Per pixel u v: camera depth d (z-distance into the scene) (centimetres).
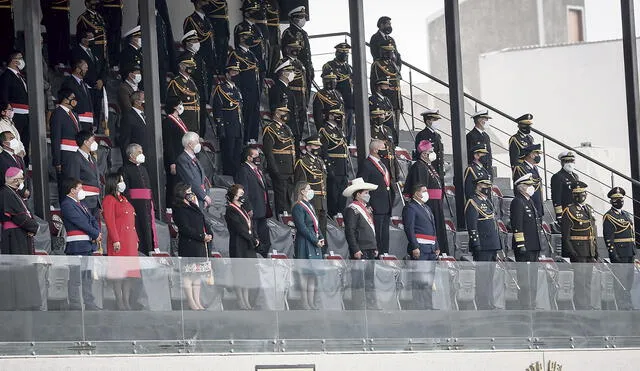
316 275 9231
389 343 9544
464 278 9950
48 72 11244
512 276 10188
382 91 12281
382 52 12581
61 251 9869
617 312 10669
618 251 12019
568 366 10388
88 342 8262
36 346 8088
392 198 11262
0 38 10881
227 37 12225
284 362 9025
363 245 10394
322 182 10956
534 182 12038
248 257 9694
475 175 11819
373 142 11144
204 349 8719
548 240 12225
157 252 9706
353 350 9369
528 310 10238
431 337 9750
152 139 10381
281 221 11019
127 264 8438
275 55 12581
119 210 9069
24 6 9944
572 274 10481
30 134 9912
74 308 8225
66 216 8912
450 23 12288
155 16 10712
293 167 11044
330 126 11538
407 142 13125
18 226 8750
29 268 8088
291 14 12350
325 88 11594
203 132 11375
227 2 13288
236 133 11412
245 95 11831
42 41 11512
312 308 9200
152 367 8450
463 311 9919
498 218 12481
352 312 9388
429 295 9756
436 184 11456
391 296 9581
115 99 11494
